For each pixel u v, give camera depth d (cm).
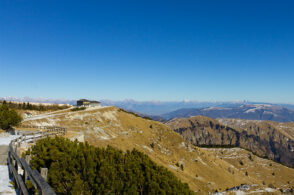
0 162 1973
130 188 1820
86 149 2045
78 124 9481
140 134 12106
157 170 2300
